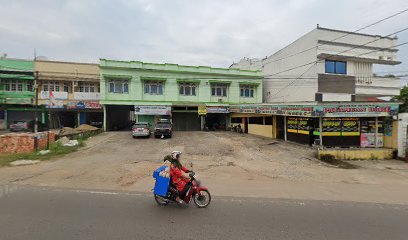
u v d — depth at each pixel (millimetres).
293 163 12141
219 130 29438
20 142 14039
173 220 5008
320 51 23750
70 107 27125
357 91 25047
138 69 26312
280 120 20234
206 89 28469
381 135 15281
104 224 4746
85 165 10680
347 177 9562
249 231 4543
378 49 25109
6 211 5367
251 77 29844
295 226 4809
